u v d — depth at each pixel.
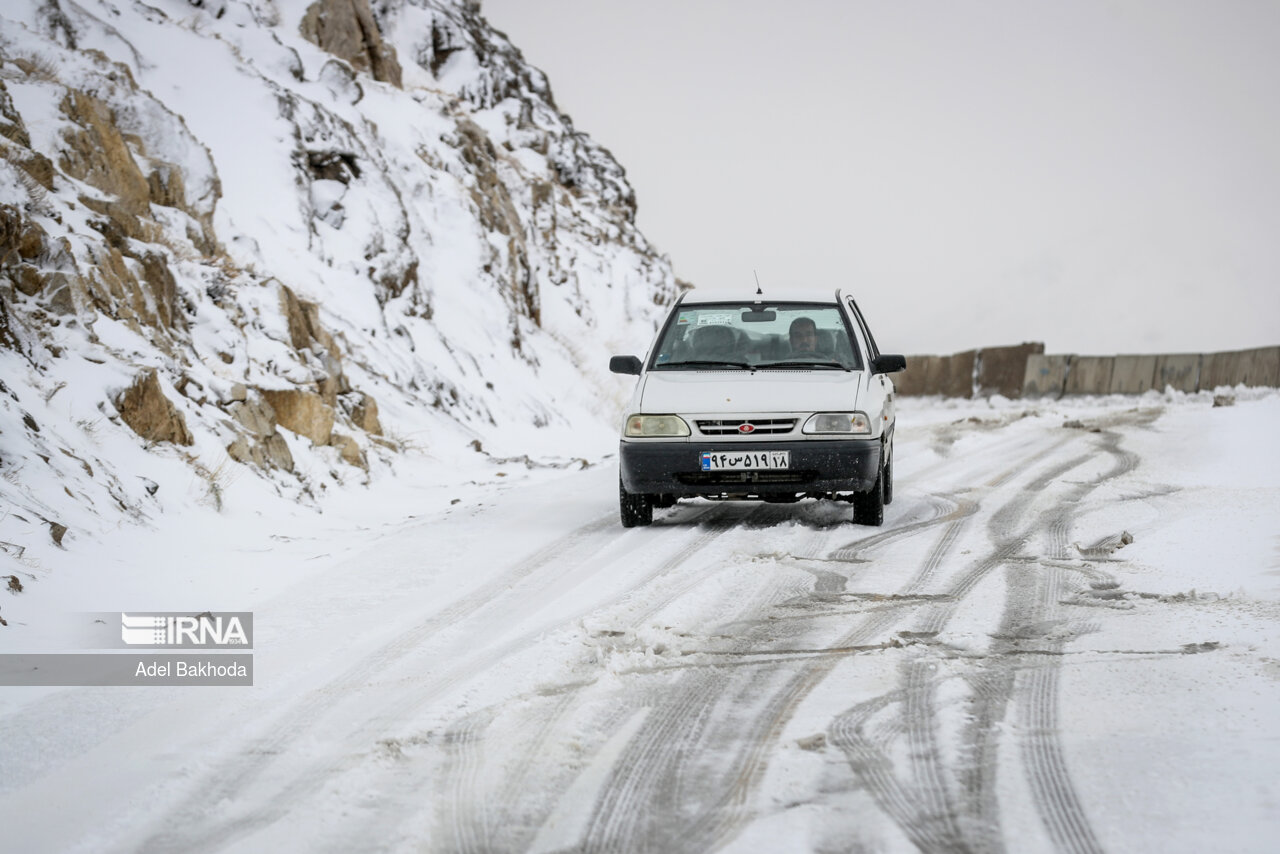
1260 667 7.70
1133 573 11.08
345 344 26.55
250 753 6.71
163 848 5.42
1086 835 5.30
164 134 26.62
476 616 10.08
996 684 7.64
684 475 13.87
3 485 11.95
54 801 6.05
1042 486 17.89
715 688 7.74
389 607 10.60
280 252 28.53
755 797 5.86
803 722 6.99
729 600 10.34
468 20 68.12
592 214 63.53
